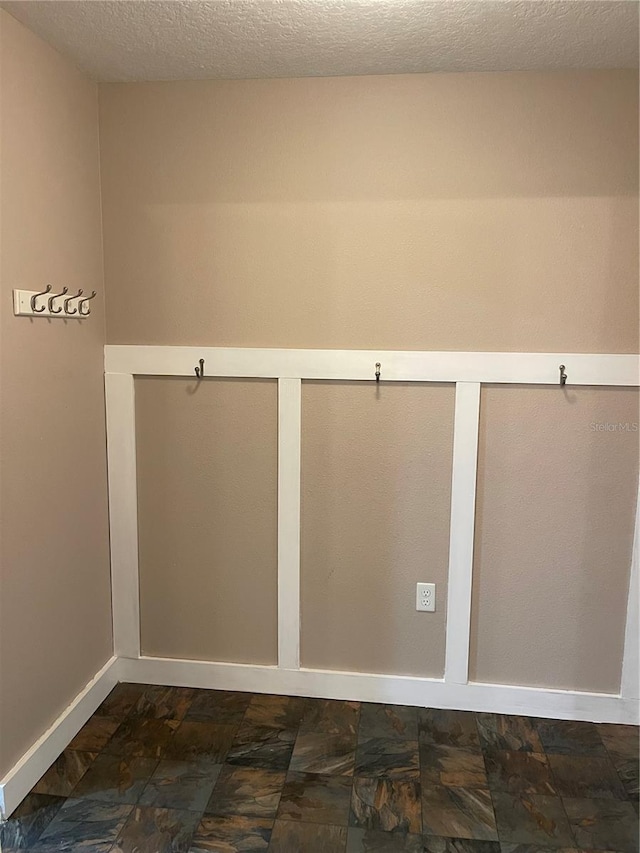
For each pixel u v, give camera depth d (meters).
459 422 2.18
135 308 2.27
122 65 2.03
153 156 2.19
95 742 2.12
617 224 2.05
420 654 2.33
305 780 1.95
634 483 2.15
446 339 2.16
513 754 2.08
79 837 1.73
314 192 2.14
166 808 1.83
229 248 2.20
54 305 1.94
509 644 2.29
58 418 2.01
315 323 2.20
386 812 1.83
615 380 2.10
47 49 1.89
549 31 1.77
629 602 2.21
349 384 2.22
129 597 2.41
